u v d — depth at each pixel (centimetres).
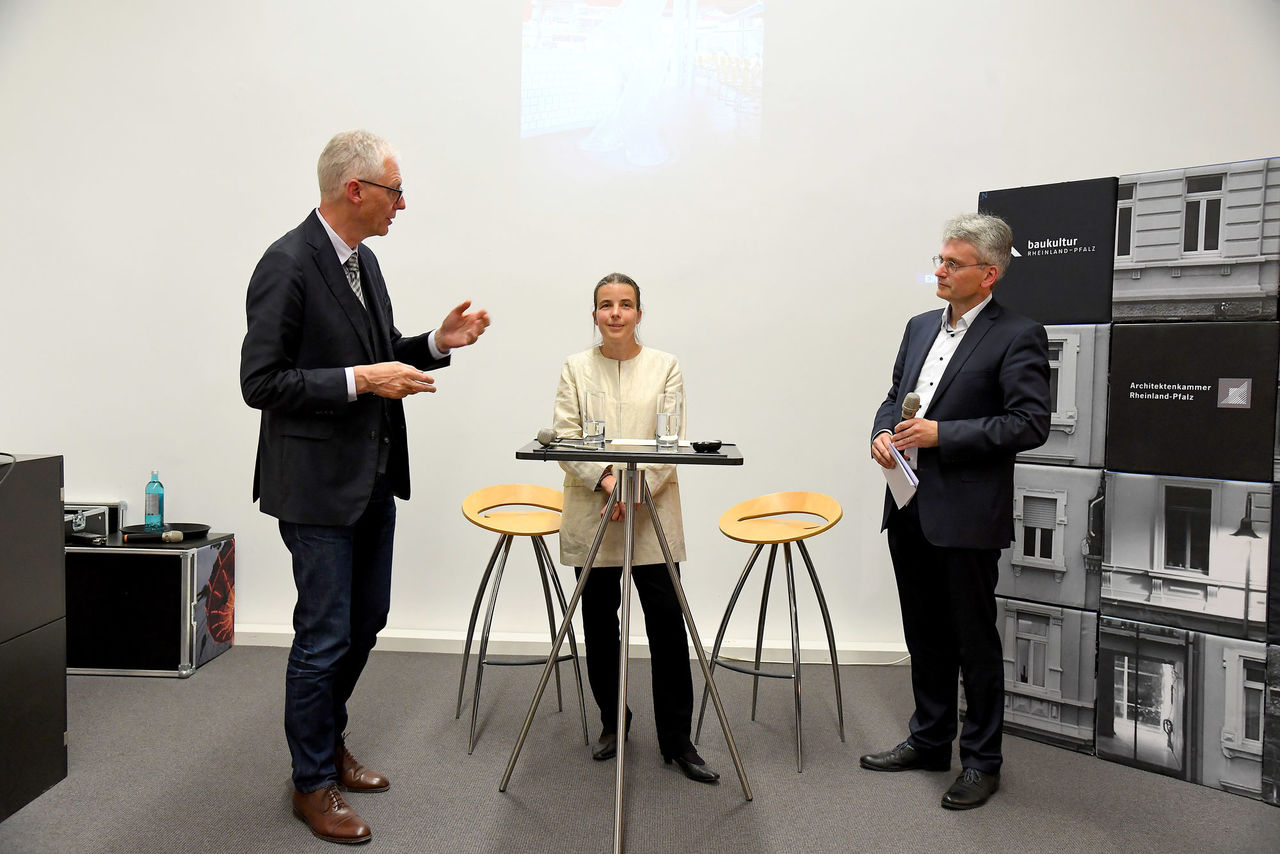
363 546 242
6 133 379
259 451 229
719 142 379
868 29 376
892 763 266
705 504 383
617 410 255
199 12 376
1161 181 272
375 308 237
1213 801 252
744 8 377
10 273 382
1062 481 292
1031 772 271
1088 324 286
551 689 333
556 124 379
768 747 283
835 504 284
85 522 361
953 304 258
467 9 377
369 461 222
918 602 265
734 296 382
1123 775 271
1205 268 266
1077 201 286
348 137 217
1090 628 287
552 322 383
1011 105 374
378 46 378
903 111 377
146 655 337
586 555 253
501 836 217
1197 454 267
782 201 380
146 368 384
